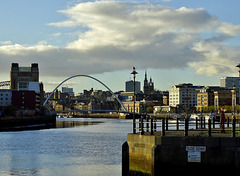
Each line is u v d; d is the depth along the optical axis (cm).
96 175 4416
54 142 8456
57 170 4731
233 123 3428
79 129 14862
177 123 4569
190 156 3412
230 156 3344
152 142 3547
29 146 7569
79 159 5644
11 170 4734
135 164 3819
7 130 14300
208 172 3378
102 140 8994
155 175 3462
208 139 3384
